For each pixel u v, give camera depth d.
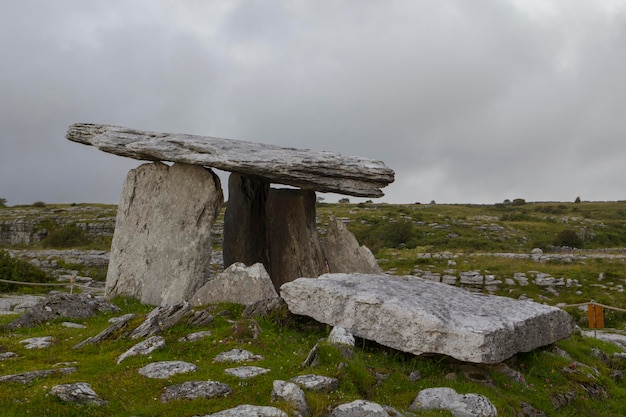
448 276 27.08
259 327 10.66
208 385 8.08
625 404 10.56
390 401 8.55
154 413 7.43
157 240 16.59
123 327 10.71
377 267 18.45
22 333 11.78
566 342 12.90
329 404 7.89
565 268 27.25
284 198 19.08
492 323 9.80
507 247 43.44
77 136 18.14
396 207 67.25
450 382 9.30
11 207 58.09
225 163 15.57
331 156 16.14
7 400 7.55
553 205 77.00
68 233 42.97
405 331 9.93
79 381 8.17
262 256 18.67
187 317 10.88
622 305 22.33
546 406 9.51
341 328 10.18
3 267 23.89
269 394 7.99
